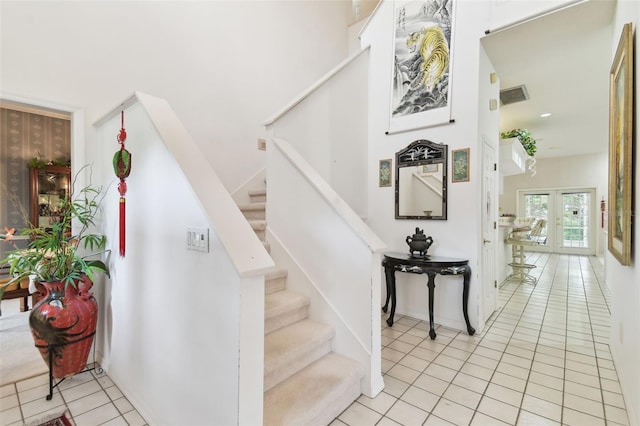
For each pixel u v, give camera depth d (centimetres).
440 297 317
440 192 314
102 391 209
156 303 174
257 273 124
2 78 215
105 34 267
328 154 323
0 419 179
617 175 204
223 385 129
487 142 319
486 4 279
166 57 311
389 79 354
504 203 981
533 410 182
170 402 162
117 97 273
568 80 378
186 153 161
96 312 222
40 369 235
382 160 362
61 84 241
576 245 880
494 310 361
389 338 284
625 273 195
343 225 210
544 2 245
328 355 210
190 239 147
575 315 349
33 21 228
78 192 240
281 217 254
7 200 475
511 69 344
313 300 228
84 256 237
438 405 187
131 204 202
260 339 130
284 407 157
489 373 223
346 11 555
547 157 906
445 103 309
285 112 277
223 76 363
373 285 197
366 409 183
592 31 266
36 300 328
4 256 453
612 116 218
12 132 487
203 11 344
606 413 179
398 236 348
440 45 311
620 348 212
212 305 135
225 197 150
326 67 507
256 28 401
